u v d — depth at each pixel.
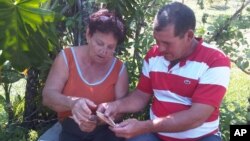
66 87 1.74
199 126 1.61
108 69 1.75
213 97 1.56
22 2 1.76
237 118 1.98
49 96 1.70
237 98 2.94
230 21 2.01
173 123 1.54
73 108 1.63
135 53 2.02
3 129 2.16
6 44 1.83
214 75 1.57
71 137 1.75
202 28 2.03
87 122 1.61
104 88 1.74
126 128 1.54
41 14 1.76
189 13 1.51
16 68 1.88
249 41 2.89
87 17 1.99
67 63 1.73
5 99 2.22
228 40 2.06
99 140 1.75
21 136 2.13
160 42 1.54
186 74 1.60
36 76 2.12
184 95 1.63
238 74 3.53
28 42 1.84
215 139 1.62
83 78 1.73
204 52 1.60
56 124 1.90
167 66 1.64
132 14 2.01
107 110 1.67
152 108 1.72
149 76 1.72
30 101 2.19
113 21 1.63
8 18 1.77
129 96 1.75
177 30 1.49
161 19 1.50
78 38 2.04
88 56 1.73
